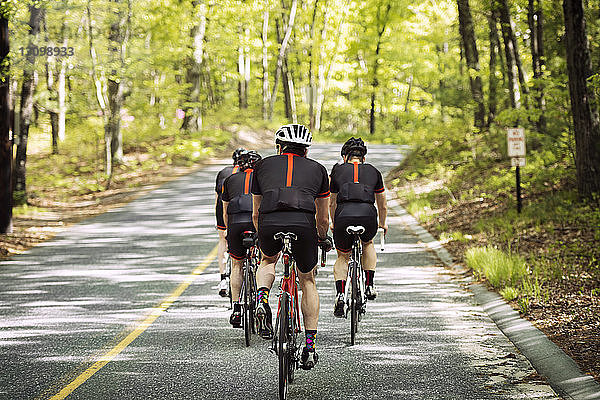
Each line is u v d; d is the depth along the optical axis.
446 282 10.05
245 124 41.91
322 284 10.02
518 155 13.91
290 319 5.44
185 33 36.56
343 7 51.78
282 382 5.14
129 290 9.75
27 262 12.20
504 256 10.23
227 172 7.89
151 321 7.99
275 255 5.68
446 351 6.64
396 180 22.75
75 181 27.30
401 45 51.72
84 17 25.73
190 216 17.47
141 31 32.56
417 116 28.92
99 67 25.25
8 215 15.48
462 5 24.34
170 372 6.06
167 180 25.91
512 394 5.38
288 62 56.00
